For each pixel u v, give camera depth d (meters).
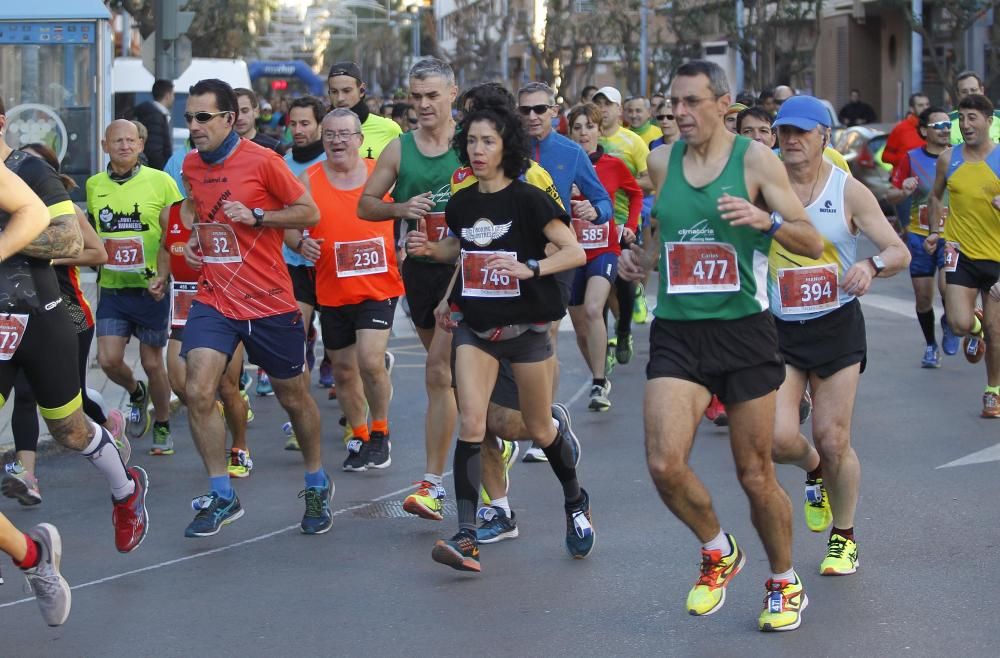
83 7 40.56
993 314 25.39
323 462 23.67
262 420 27.78
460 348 16.42
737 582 15.96
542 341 16.47
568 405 28.25
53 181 14.89
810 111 16.08
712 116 13.39
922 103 44.81
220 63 69.81
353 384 22.95
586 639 14.12
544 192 16.12
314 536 18.62
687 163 13.70
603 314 26.91
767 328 13.68
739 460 13.83
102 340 23.97
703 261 13.52
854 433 24.53
